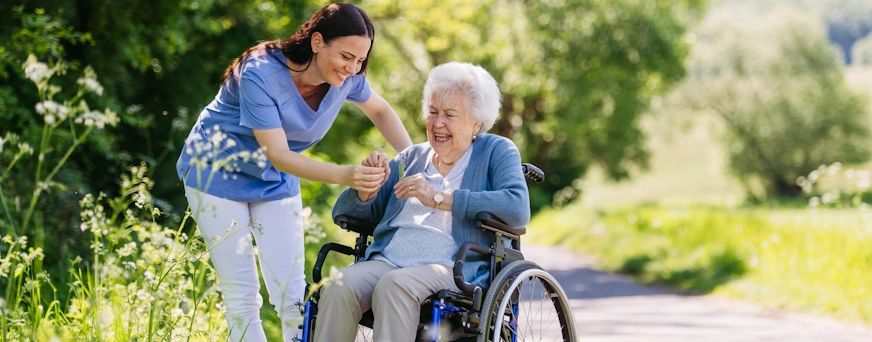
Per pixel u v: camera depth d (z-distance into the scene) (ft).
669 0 108.88
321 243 36.91
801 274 35.17
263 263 14.14
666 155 247.70
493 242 13.50
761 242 41.83
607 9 102.94
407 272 12.64
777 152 147.23
